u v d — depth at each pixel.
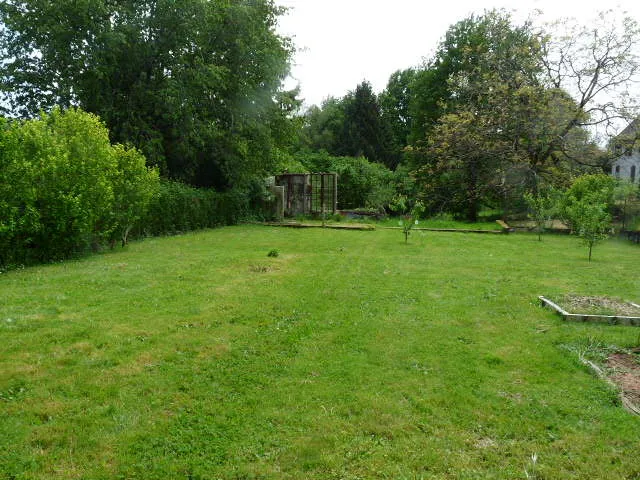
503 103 20.66
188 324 5.38
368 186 28.47
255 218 22.03
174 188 16.31
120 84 17.12
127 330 5.12
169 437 3.03
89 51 15.59
